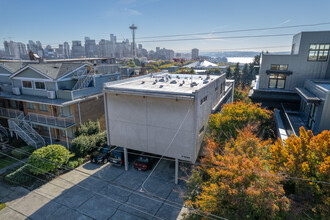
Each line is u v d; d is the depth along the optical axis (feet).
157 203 50.90
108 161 70.59
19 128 78.79
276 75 82.64
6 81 96.58
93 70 89.25
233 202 29.71
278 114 73.26
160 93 53.42
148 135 58.23
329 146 28.60
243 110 56.18
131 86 62.59
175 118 53.67
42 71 79.46
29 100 77.92
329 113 45.29
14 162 69.05
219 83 82.38
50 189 55.67
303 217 27.99
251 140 38.34
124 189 55.93
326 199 26.91
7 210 48.14
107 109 62.18
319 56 76.59
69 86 84.02
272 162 32.55
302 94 59.36
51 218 46.09
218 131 53.31
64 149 63.36
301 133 32.40
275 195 29.12
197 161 59.57
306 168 28.55
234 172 31.40
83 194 53.93
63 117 78.79
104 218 46.44
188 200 37.40
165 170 65.10
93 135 74.49
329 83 65.00
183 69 153.38
